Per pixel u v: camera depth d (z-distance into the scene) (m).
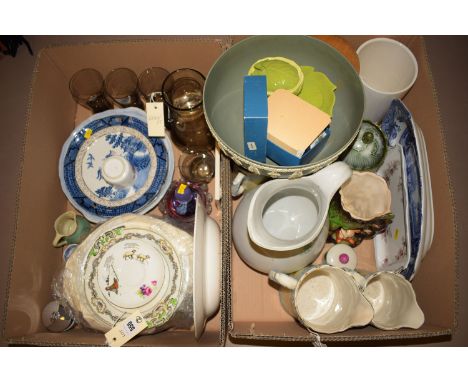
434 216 0.69
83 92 0.90
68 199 0.81
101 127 0.86
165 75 0.88
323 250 0.81
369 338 0.57
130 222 0.68
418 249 0.64
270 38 0.64
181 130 0.82
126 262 0.65
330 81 0.64
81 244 0.69
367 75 0.85
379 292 0.68
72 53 0.83
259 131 0.55
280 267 0.66
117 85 0.90
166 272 0.65
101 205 0.79
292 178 0.58
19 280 0.69
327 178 0.57
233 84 0.68
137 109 0.86
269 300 0.78
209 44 0.79
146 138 0.84
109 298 0.64
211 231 0.68
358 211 0.72
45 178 0.80
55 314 0.74
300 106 0.59
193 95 0.83
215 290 0.64
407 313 0.61
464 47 1.09
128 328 0.61
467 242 0.94
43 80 0.80
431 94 0.73
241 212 0.68
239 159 0.58
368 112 0.81
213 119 0.65
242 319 0.76
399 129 0.74
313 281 0.70
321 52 0.64
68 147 0.85
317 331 0.59
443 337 0.81
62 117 0.88
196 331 0.58
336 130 0.67
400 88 0.83
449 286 0.63
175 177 0.88
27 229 0.73
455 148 1.01
